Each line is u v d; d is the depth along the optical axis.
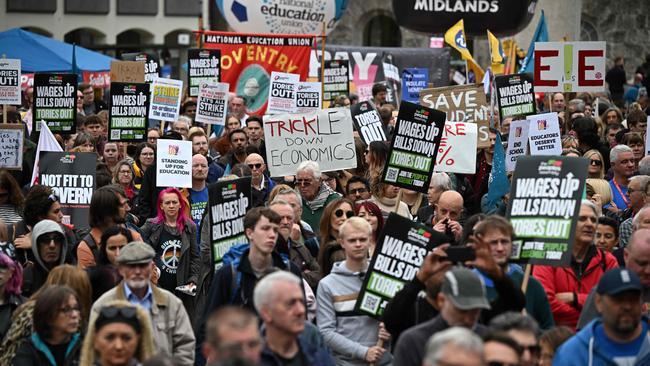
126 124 37.25
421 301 17.86
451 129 32.09
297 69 51.66
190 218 28.38
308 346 16.41
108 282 21.38
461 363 12.72
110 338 16.20
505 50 64.25
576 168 18.89
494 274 17.23
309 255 24.27
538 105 56.84
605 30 92.44
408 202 28.88
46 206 24.78
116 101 37.12
